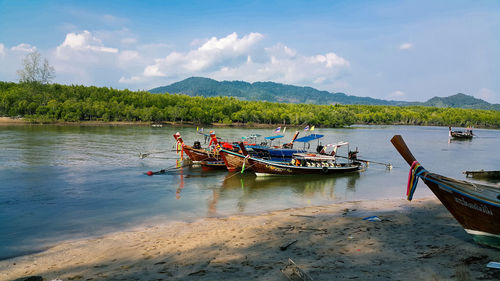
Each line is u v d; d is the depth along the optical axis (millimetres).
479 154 53375
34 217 17422
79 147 49688
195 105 192250
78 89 179125
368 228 15242
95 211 18703
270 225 16016
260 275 9953
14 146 48438
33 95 147875
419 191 25938
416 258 11180
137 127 121750
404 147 12484
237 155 30906
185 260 11508
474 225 11875
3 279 10367
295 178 30531
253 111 182250
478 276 9523
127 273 10508
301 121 181500
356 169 34219
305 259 11305
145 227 15992
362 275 9750
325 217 17594
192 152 35688
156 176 29719
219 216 18062
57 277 10398
